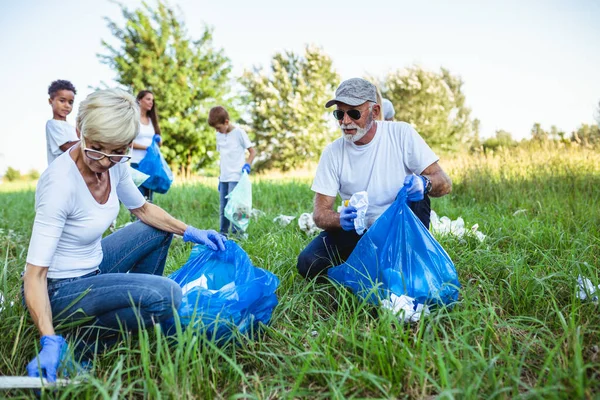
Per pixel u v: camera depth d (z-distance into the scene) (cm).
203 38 2561
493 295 270
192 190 885
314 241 309
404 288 238
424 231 252
